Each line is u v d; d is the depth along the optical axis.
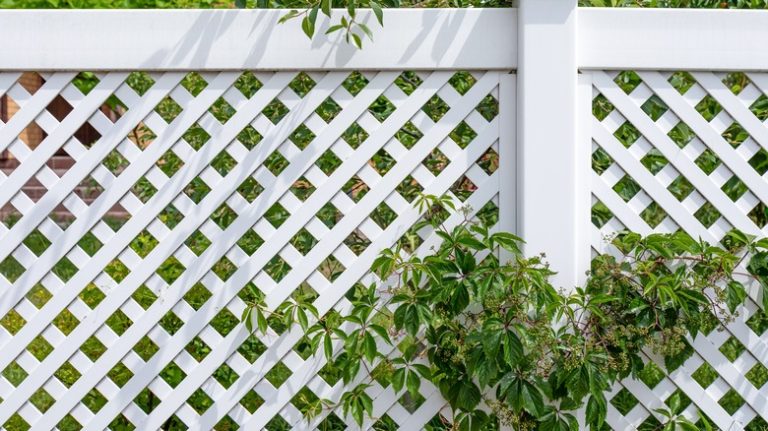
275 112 2.50
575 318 2.01
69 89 2.00
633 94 2.05
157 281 2.02
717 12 2.01
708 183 2.06
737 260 2.00
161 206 2.00
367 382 2.06
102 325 2.02
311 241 2.42
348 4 1.91
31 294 2.79
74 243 1.99
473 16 1.99
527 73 1.96
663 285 1.89
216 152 2.01
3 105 7.57
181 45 1.96
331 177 2.02
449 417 2.13
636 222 2.05
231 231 2.01
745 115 2.06
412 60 1.98
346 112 2.02
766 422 2.11
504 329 1.87
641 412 2.09
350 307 2.05
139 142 2.79
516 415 1.90
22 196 1.99
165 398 2.03
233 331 2.03
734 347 2.54
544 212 1.97
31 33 1.95
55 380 2.02
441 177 2.04
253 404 2.55
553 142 1.97
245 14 1.96
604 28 2.00
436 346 1.98
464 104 2.03
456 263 1.94
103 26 1.95
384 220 2.48
